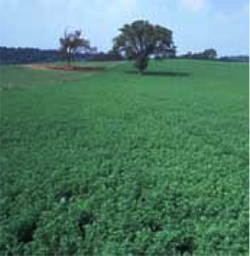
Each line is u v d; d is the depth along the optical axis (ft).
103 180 23.89
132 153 30.78
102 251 15.70
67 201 21.18
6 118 45.98
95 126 42.32
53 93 79.61
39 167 26.55
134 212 18.94
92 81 123.65
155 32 173.78
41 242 16.67
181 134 38.75
